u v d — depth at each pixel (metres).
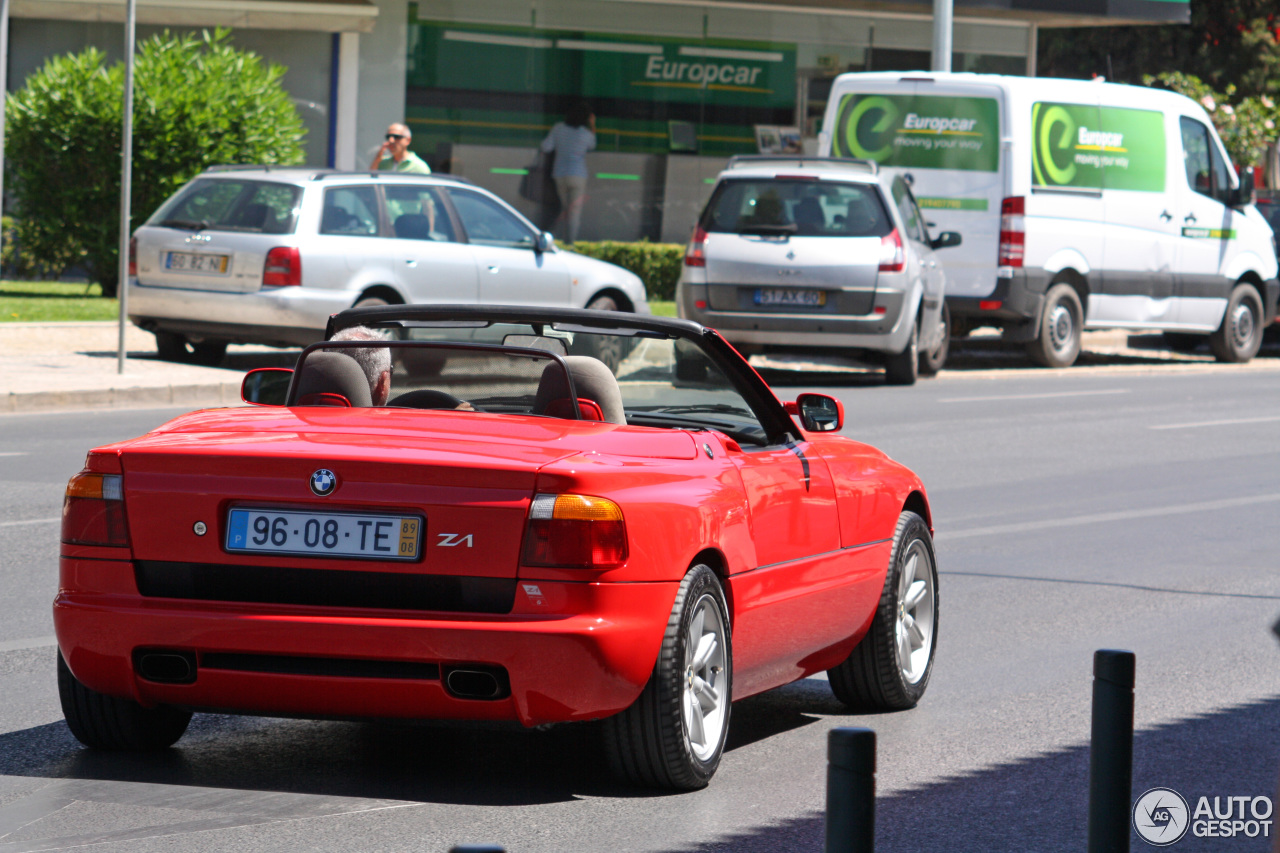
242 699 8.20
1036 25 52.09
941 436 24.27
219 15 41.81
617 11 47.25
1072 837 8.19
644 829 8.03
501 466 7.99
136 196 35.19
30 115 34.75
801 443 10.07
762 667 9.45
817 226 29.30
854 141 34.03
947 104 33.31
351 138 44.34
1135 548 16.78
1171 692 11.26
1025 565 15.77
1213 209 36.75
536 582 7.94
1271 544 17.20
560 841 7.81
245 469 8.15
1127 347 42.25
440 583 8.00
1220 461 23.05
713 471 8.86
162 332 27.34
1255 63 63.94
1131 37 62.41
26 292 35.81
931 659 11.11
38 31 41.41
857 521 10.24
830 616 9.95
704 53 48.41
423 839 7.78
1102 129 34.31
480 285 27.89
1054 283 34.16
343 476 8.06
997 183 33.00
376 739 9.62
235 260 26.12
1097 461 22.61
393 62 44.75
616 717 8.37
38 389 23.19
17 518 15.98
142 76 34.91
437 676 7.95
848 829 4.99
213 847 7.58
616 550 8.02
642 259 45.09
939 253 33.50
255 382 10.19
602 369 9.23
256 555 8.11
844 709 10.83
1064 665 11.99
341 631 7.93
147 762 8.99
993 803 8.74
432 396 9.60
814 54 49.66
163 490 8.23
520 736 9.79
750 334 29.42
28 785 8.51
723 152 48.94
